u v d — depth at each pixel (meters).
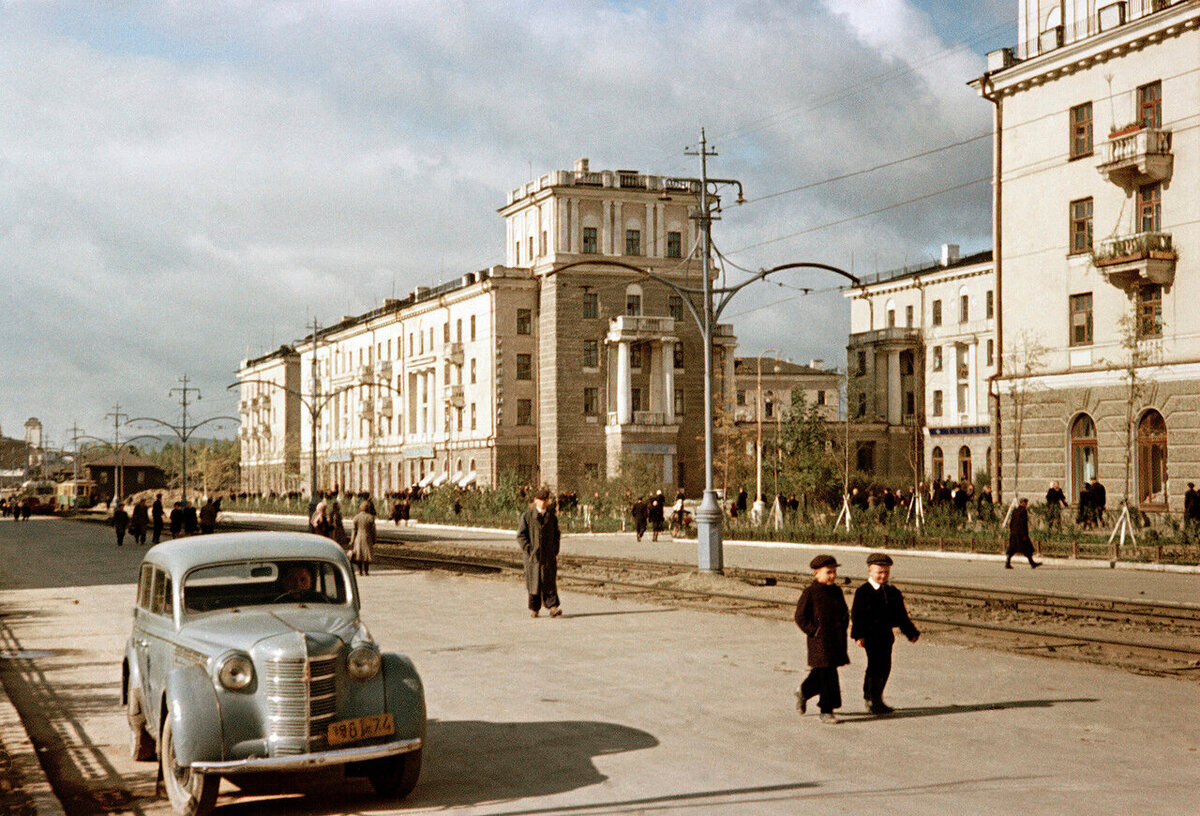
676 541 43.59
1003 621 17.17
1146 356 34.41
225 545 9.02
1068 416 37.72
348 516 76.69
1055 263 38.34
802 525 41.62
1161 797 7.51
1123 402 35.75
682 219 78.06
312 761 7.51
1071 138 37.84
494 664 13.66
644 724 10.19
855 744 9.24
